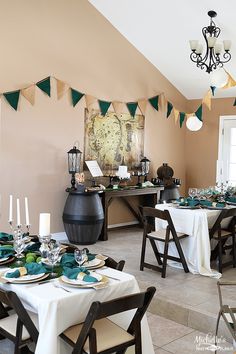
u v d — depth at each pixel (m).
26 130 5.62
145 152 7.26
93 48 6.33
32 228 5.75
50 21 5.79
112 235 6.45
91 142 6.39
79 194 5.72
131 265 4.74
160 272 4.48
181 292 3.87
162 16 5.96
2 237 3.43
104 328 2.37
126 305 2.13
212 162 7.73
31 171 5.71
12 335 2.32
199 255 4.42
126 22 6.41
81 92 6.21
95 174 6.20
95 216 5.70
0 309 2.54
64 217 5.81
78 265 2.63
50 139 5.88
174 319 3.57
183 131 8.01
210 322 3.33
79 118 6.21
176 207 4.72
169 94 7.60
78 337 2.09
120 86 6.75
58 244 2.67
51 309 2.10
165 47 6.66
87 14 6.22
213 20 5.63
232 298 3.73
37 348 2.10
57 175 6.00
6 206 5.47
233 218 4.74
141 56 7.04
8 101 5.41
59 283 2.34
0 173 5.40
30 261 2.73
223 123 7.55
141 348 2.32
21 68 5.53
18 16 5.46
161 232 4.61
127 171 6.94
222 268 4.68
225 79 5.60
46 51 5.77
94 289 2.27
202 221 4.41
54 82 5.88
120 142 6.81
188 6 5.57
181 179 8.02
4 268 2.68
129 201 7.12
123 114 6.82
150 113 7.30
